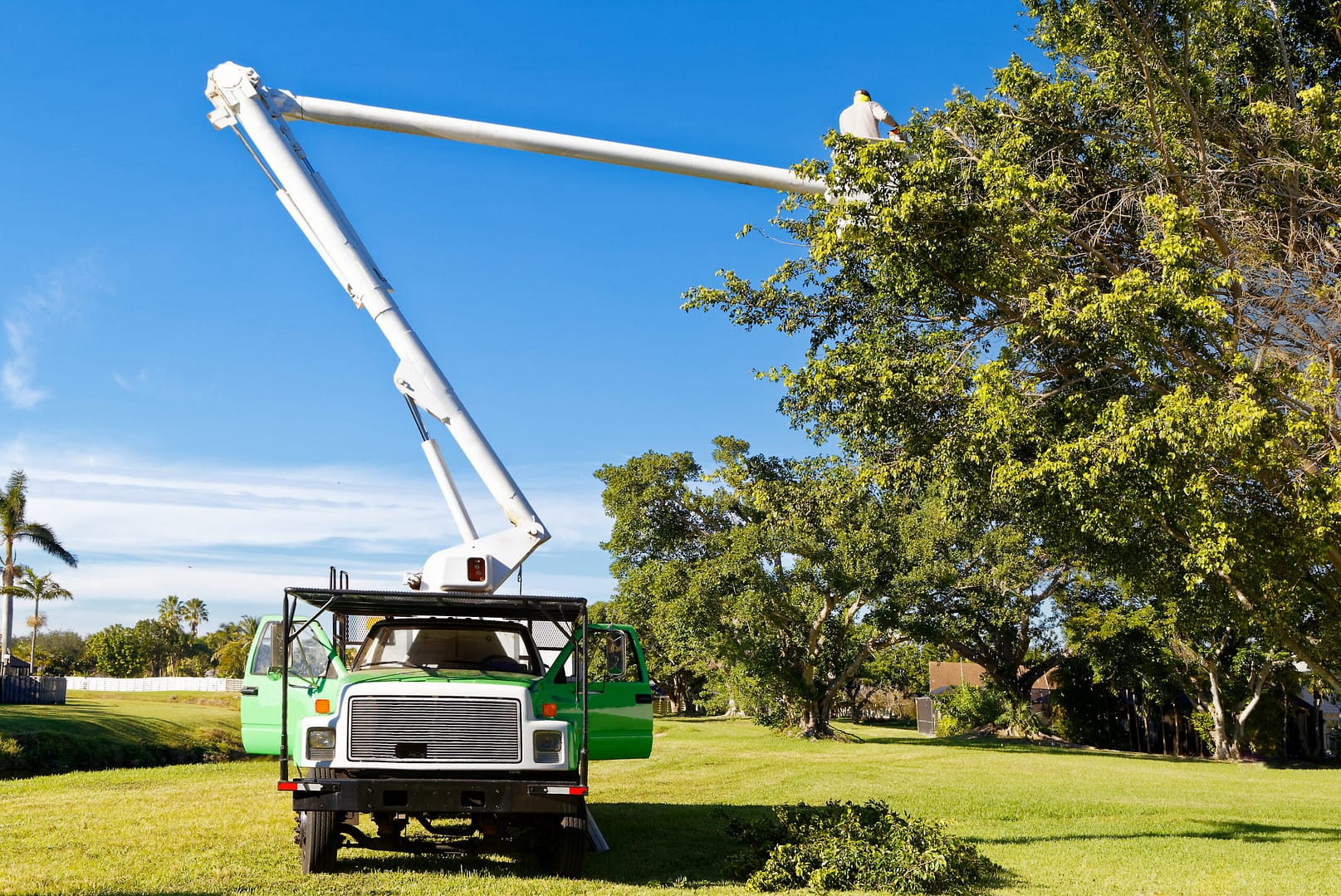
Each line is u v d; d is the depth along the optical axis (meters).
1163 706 47.09
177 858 9.02
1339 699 11.67
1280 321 11.62
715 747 31.94
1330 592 11.37
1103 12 11.89
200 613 144.75
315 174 10.81
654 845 10.73
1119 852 11.34
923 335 12.88
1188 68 11.82
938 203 10.88
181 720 39.00
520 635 10.19
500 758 8.51
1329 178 11.41
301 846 8.88
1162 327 10.09
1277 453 9.48
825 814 10.46
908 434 12.02
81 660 136.00
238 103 10.56
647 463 43.16
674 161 10.77
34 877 7.95
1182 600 12.46
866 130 11.89
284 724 8.46
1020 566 37.91
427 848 9.00
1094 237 11.98
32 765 26.73
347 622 10.35
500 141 10.46
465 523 10.30
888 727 61.66
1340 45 13.33
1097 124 12.70
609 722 9.88
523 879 8.46
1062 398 11.12
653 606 42.59
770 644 38.44
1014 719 47.28
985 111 13.16
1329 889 8.95
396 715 8.48
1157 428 9.41
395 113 10.48
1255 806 18.12
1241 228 11.64
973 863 9.32
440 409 10.35
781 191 11.52
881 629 37.22
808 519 37.44
